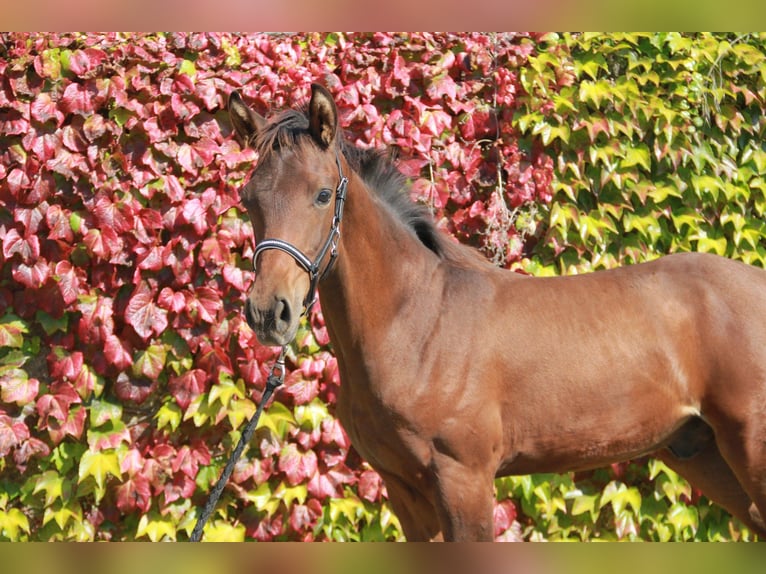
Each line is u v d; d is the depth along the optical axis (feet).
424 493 9.70
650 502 13.64
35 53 12.49
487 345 9.73
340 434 12.97
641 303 10.27
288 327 8.25
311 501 12.92
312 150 8.73
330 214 8.82
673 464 11.44
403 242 9.92
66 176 12.35
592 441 10.03
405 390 9.44
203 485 12.88
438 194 13.20
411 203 10.46
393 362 9.48
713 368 10.17
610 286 10.41
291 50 13.17
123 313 12.62
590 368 9.90
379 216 9.70
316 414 12.93
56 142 12.46
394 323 9.59
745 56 14.20
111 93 12.46
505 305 10.05
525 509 13.30
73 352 12.60
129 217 12.44
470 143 13.44
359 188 9.42
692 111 14.05
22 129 12.35
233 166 12.71
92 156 12.48
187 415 12.49
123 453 12.64
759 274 10.66
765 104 14.42
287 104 12.92
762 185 14.25
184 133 12.79
